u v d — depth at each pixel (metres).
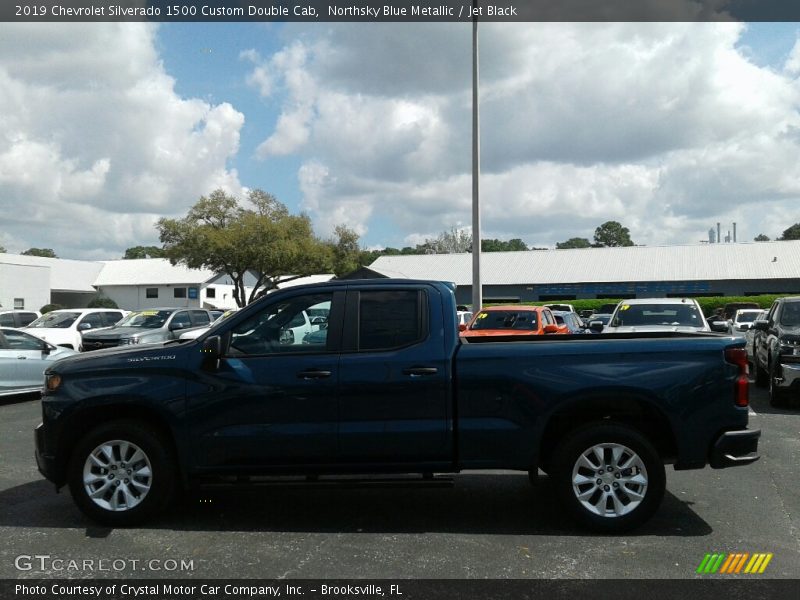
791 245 53.78
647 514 5.54
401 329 5.80
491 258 60.16
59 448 5.87
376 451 5.66
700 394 5.57
